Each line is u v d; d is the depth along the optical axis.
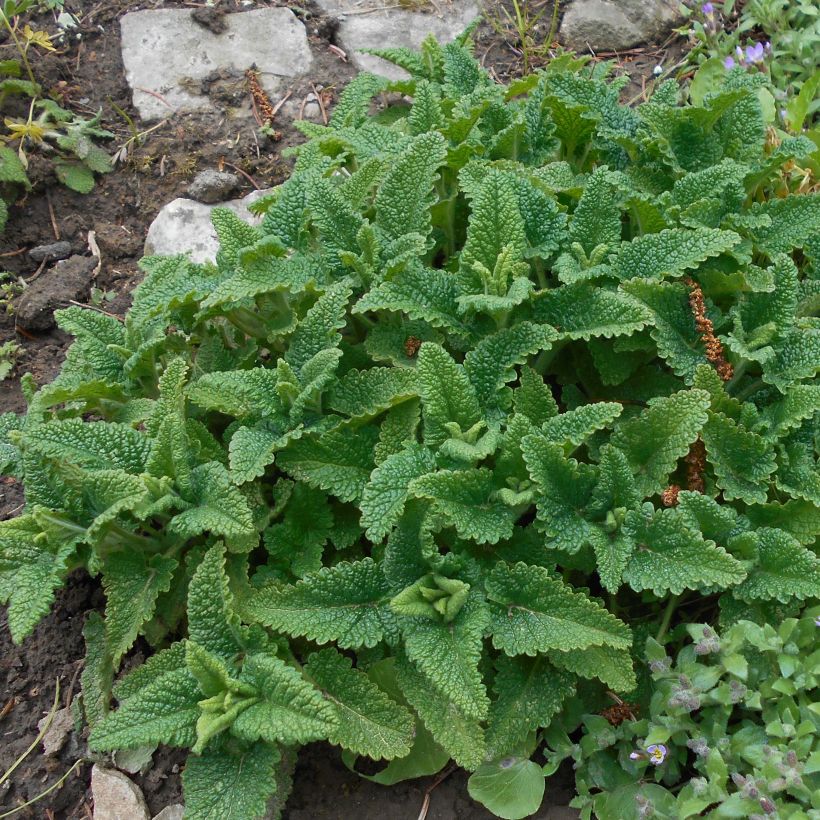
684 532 0.47
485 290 0.53
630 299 0.52
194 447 0.52
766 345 0.54
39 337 0.71
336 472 0.51
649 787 0.46
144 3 0.86
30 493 0.50
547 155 0.67
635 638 0.50
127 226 0.77
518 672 0.48
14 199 0.76
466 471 0.48
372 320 0.60
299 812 0.49
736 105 0.62
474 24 0.78
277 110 0.82
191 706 0.45
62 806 0.51
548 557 0.49
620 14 0.87
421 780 0.50
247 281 0.54
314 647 0.51
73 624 0.56
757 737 0.44
